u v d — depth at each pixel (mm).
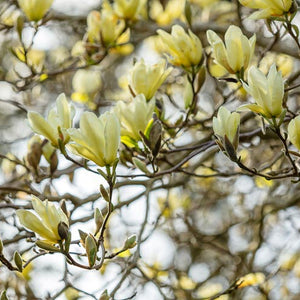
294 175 2074
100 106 3123
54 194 2723
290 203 3279
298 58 2885
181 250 3725
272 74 2002
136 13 2676
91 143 2010
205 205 3744
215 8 3270
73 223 2807
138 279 3100
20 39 2670
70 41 3670
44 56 3479
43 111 3695
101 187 2041
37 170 2541
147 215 2744
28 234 2740
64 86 3625
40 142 2562
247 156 3092
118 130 2012
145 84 2213
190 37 2293
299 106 3023
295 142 2041
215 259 3727
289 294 3330
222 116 2043
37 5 2631
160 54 3424
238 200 3715
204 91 3318
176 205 3613
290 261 3346
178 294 3170
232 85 2863
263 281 3105
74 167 2764
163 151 2344
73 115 2154
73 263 2023
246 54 2135
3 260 2070
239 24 2928
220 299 3105
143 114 2145
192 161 3275
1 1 3135
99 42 2678
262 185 3178
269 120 2018
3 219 2773
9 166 2945
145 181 2887
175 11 3090
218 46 2135
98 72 3201
